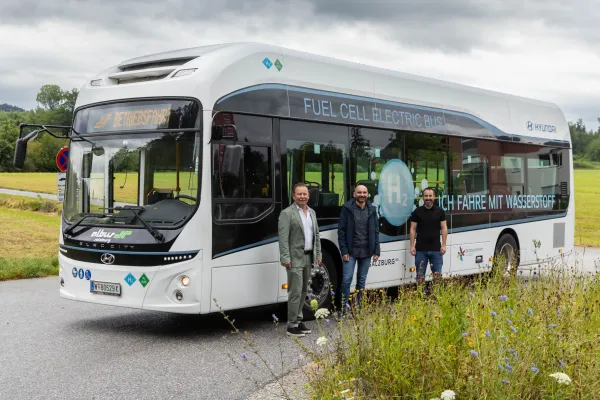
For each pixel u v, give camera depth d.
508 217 14.80
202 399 6.68
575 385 5.44
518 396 5.23
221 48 9.70
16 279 15.18
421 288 7.93
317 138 10.52
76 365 7.94
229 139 9.15
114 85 9.75
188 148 9.02
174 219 8.96
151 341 9.20
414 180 12.35
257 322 10.58
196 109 9.05
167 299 8.90
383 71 12.01
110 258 9.20
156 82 9.39
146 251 8.94
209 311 8.99
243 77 9.54
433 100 13.03
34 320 10.58
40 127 9.89
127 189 9.37
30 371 7.68
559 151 16.83
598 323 7.09
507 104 15.14
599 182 97.75
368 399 5.71
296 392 6.62
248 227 9.43
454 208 13.28
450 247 13.16
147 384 7.19
